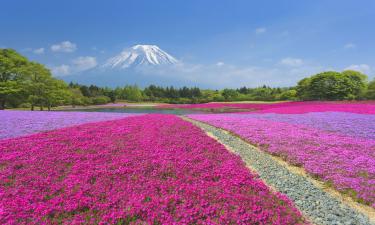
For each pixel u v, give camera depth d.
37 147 12.70
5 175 8.89
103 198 7.46
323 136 17.72
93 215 6.41
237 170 10.34
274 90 148.75
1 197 7.29
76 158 11.20
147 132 18.22
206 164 10.83
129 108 82.25
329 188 9.85
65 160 10.84
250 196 7.88
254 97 122.44
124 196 7.46
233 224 6.26
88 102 104.25
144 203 7.04
